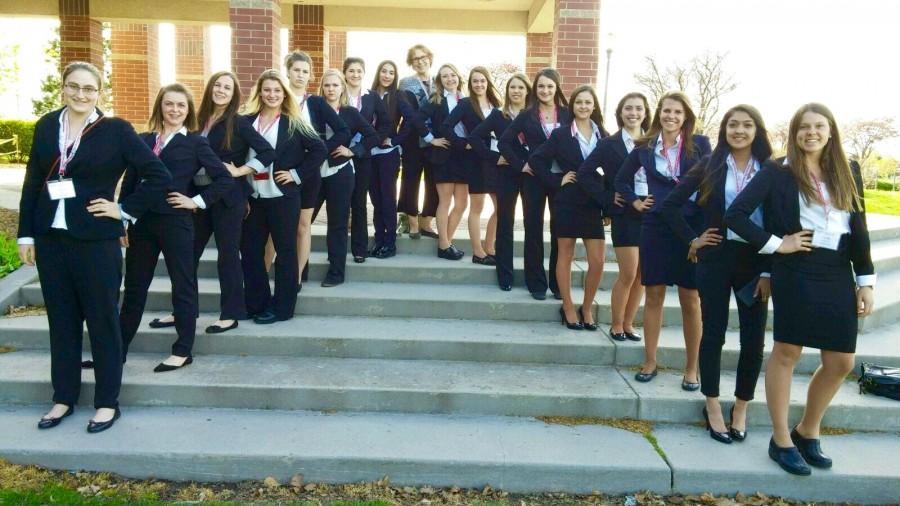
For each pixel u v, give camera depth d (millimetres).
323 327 5191
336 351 4973
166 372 4547
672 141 4500
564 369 4863
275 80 5004
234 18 8648
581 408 4371
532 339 5043
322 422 4211
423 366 4848
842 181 3561
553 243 5730
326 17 14125
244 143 4945
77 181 3816
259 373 4594
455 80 6363
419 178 6715
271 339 4941
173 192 4371
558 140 5234
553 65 9070
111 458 3750
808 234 3553
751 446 4031
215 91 4883
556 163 5453
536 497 3717
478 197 6266
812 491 3719
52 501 3414
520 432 4152
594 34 8672
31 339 4980
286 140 5047
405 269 6094
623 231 4832
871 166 28828
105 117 3885
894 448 4062
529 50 13750
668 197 4191
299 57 5461
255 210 5191
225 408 4371
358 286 5910
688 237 4133
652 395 4383
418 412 4398
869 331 5508
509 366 4906
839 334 3562
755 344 4016
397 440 3984
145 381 4371
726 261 3982
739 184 3979
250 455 3752
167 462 3756
